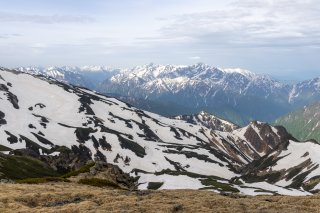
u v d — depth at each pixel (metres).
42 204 53.19
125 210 43.66
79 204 49.00
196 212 42.91
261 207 46.59
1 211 46.66
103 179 97.88
